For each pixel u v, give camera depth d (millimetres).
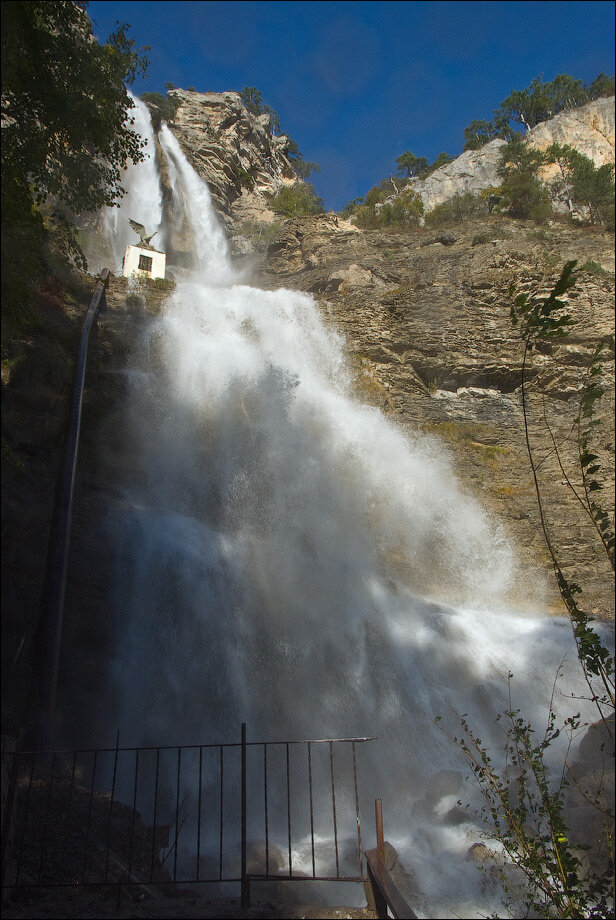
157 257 27297
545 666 13023
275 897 5910
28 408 13539
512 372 25219
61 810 6141
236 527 15945
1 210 9195
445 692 12109
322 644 12562
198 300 25688
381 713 11250
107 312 21719
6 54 9359
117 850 5848
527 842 4773
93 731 9602
